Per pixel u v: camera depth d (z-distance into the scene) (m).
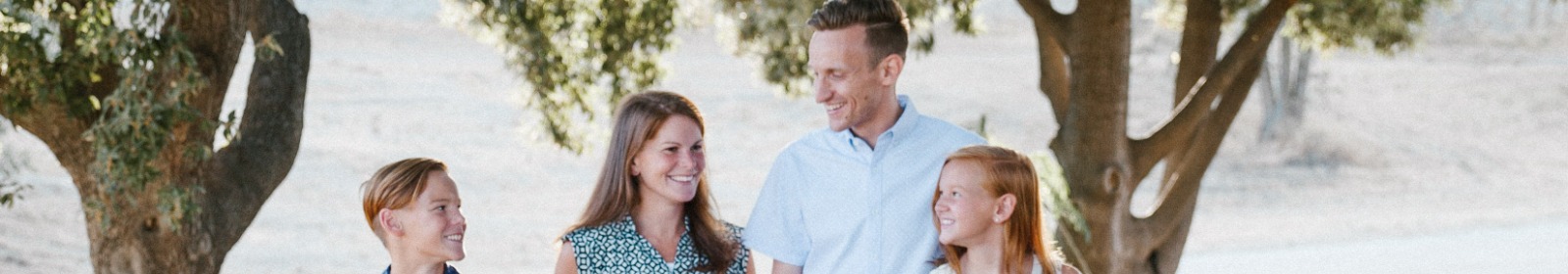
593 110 8.16
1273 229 22.31
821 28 3.16
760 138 29.52
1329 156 30.94
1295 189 27.81
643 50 8.16
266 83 5.54
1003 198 3.12
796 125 31.45
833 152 3.31
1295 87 33.66
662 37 8.04
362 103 28.91
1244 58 7.86
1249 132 32.84
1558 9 64.19
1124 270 8.03
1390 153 32.50
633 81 8.22
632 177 3.33
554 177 23.59
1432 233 22.16
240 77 28.69
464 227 3.24
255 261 15.70
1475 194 28.41
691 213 3.43
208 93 5.20
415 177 3.16
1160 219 8.27
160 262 5.22
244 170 5.42
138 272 5.20
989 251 3.17
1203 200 25.75
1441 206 26.25
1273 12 7.90
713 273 3.42
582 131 8.20
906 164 3.25
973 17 7.63
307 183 20.89
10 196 5.87
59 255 15.31
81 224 16.83
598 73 7.98
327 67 32.91
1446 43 55.62
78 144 5.24
